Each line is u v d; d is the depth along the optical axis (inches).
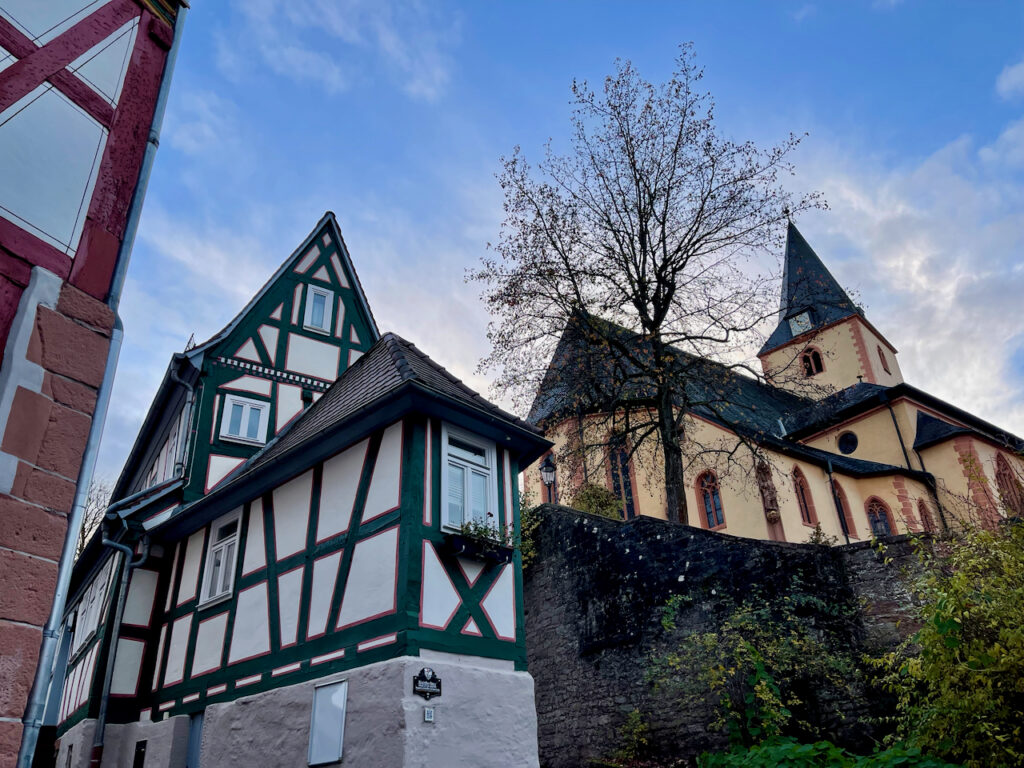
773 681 383.2
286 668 350.0
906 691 298.4
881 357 1517.0
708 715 401.1
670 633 440.1
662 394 706.8
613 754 435.8
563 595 521.3
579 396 736.3
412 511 325.7
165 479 557.9
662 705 426.6
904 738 325.1
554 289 727.7
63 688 634.2
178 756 395.2
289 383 565.0
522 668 343.3
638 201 754.2
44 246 180.4
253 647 378.0
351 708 303.9
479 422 370.0
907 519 954.1
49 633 157.5
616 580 485.7
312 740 315.3
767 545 427.2
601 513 728.3
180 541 490.0
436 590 320.5
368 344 620.7
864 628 383.6
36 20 194.5
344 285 629.0
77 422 173.8
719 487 877.2
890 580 386.0
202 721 396.5
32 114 186.9
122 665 454.3
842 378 1444.4
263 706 348.8
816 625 392.5
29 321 171.0
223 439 519.2
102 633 465.7
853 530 958.4
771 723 369.4
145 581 480.1
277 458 390.6
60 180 188.4
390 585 316.5
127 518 474.9
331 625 336.8
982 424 1246.3
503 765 309.6
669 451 689.6
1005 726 258.7
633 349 733.3
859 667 372.2
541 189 741.3
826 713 369.1
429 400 343.0
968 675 267.1
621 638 464.8
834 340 1478.8
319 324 600.4
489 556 344.2
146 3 224.5
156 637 470.3
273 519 404.5
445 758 289.0
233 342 550.0
